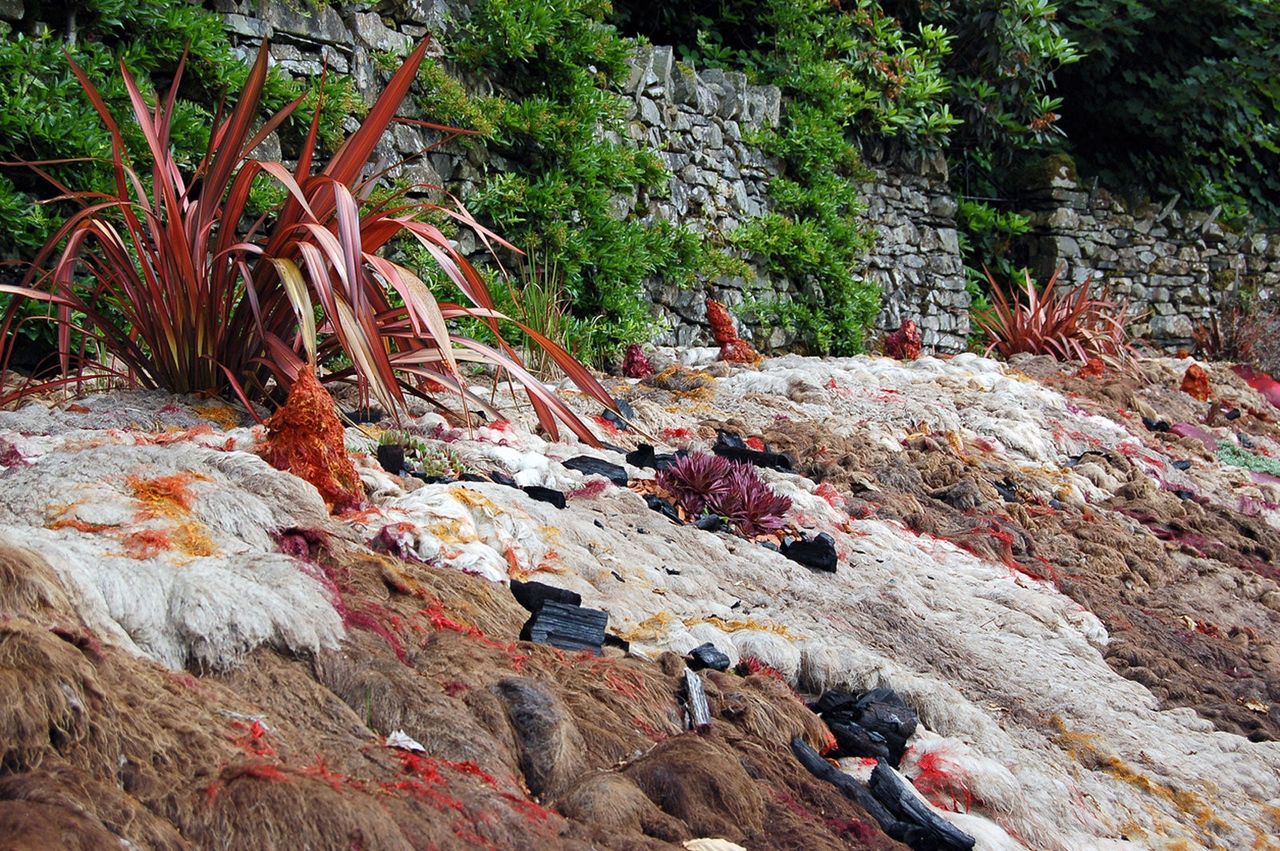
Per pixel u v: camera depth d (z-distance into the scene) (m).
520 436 5.83
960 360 11.07
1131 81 18.12
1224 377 13.37
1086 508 7.59
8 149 6.29
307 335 4.70
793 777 3.38
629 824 2.86
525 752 2.98
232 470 3.72
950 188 17.16
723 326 10.37
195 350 5.31
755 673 3.94
